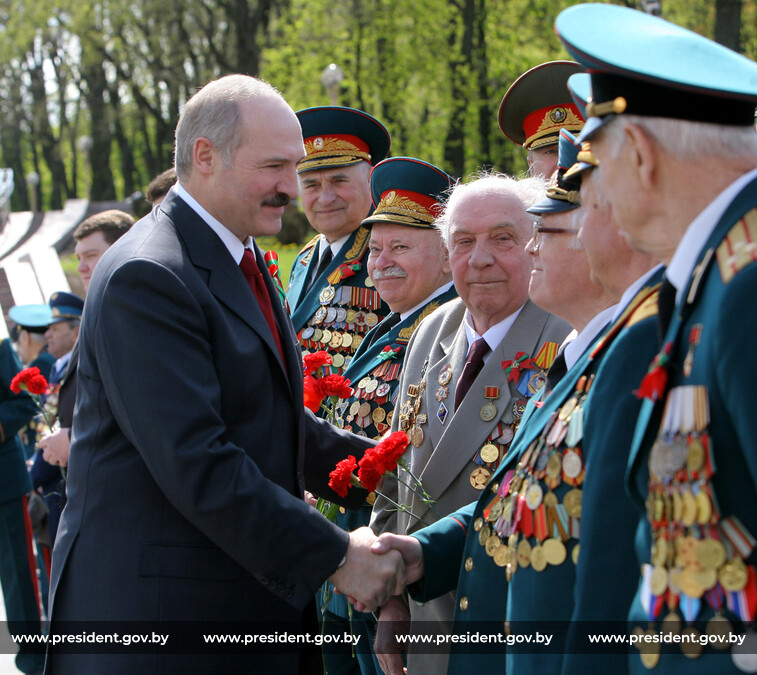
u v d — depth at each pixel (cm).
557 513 187
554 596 185
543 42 1958
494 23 1958
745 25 1611
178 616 243
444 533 253
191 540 246
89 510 251
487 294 272
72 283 1116
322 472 300
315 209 418
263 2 2592
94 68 3519
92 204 3472
